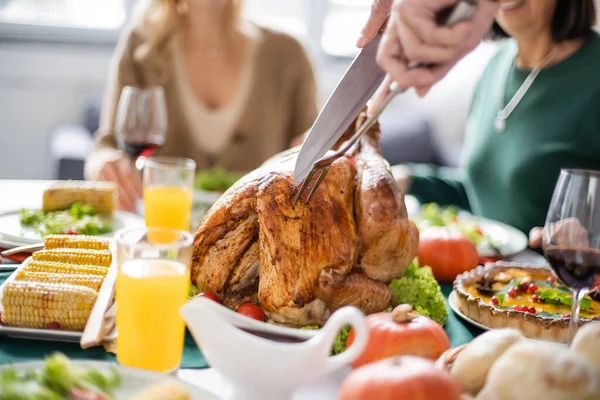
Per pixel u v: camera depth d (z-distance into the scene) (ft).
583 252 3.95
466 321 4.82
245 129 10.98
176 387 2.96
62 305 3.99
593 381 2.78
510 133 8.69
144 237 3.91
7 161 16.70
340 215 4.52
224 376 3.38
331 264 4.34
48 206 6.63
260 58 11.05
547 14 8.27
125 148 7.55
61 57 16.42
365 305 4.48
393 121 16.89
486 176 9.11
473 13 3.09
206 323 3.22
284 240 4.35
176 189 6.23
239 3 10.77
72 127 16.65
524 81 8.70
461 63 17.67
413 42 3.07
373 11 4.33
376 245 4.58
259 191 4.44
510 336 3.22
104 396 2.97
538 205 8.49
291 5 17.83
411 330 3.74
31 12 16.26
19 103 16.42
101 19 16.69
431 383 2.78
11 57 16.07
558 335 4.36
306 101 11.28
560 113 8.25
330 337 3.17
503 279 5.38
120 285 3.61
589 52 8.27
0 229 6.01
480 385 3.17
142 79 10.68
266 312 4.48
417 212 7.59
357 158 5.00
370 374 2.85
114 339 3.98
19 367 3.08
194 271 4.66
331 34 18.25
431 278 4.93
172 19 10.59
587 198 3.98
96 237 5.18
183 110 10.71
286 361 3.16
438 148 16.94
